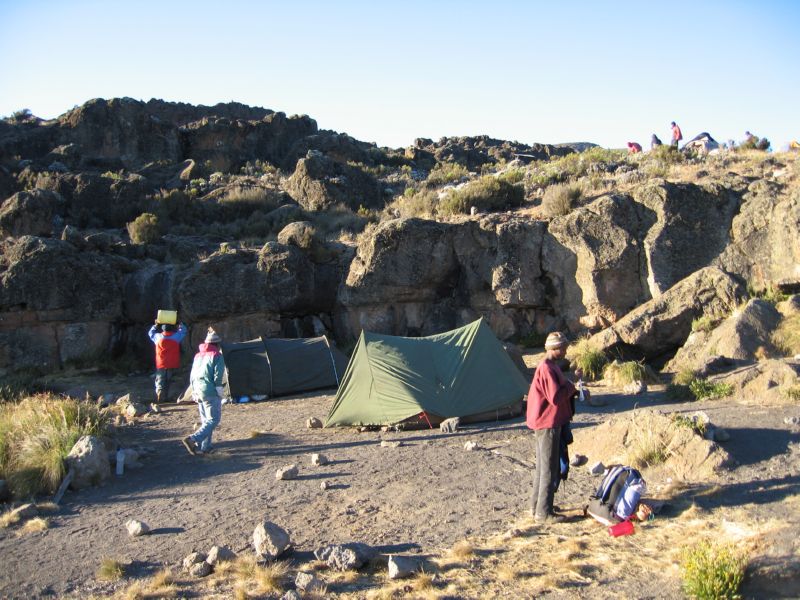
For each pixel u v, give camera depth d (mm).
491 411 12047
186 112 55625
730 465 7656
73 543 6844
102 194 28547
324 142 46531
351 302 19891
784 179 19516
